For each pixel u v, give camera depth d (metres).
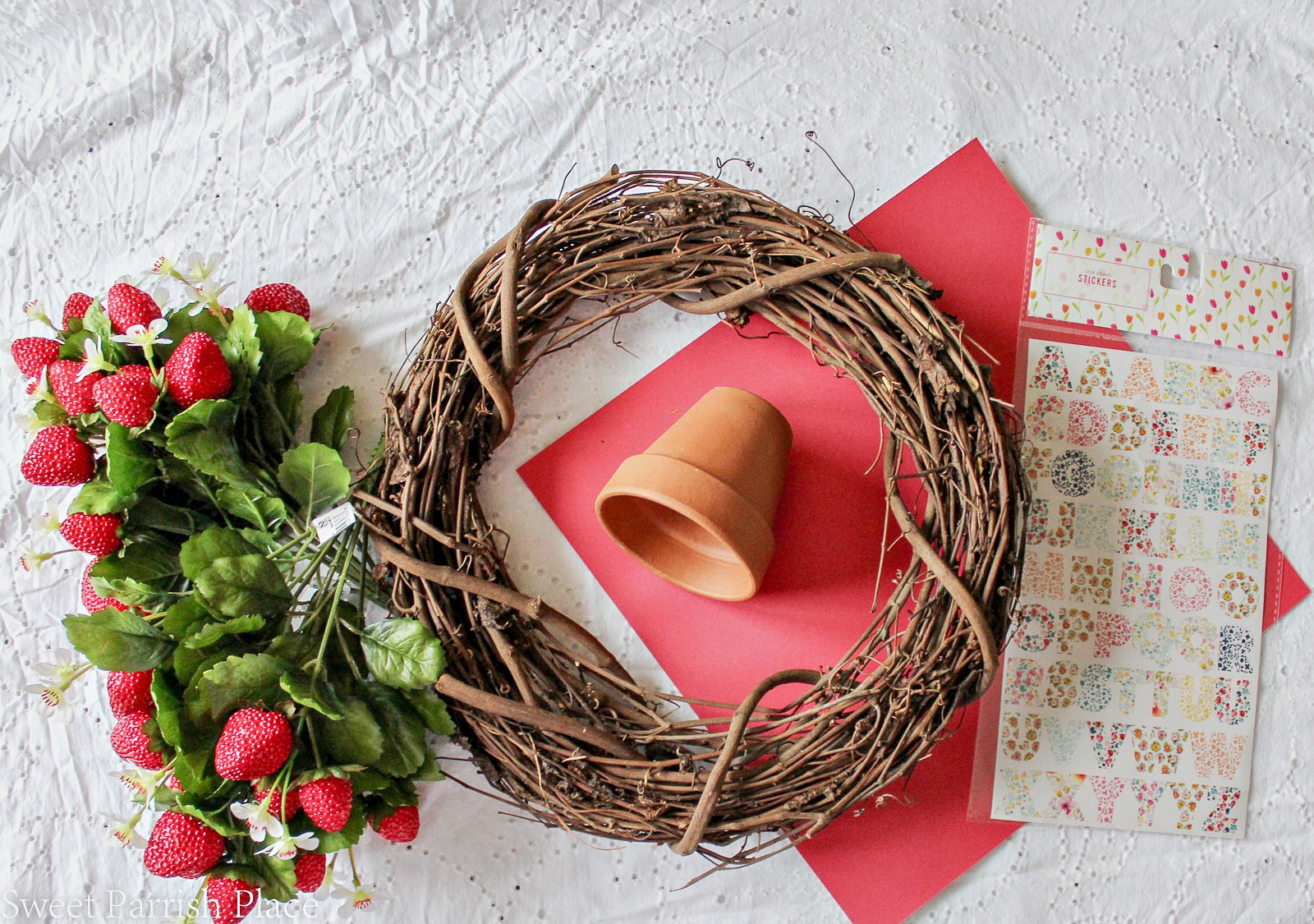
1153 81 1.05
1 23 1.01
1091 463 1.00
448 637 0.84
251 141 1.02
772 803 0.84
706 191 0.88
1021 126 1.03
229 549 0.81
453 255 1.01
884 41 1.03
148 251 1.01
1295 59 1.07
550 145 1.02
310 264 1.01
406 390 0.90
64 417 0.87
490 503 0.97
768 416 0.88
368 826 0.96
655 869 0.96
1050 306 1.00
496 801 0.96
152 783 0.78
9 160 1.02
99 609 0.88
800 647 0.95
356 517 0.86
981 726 0.97
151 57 1.03
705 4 1.03
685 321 0.99
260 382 0.90
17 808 0.96
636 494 0.81
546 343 0.98
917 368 0.83
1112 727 0.98
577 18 1.03
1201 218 1.04
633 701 0.89
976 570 0.81
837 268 0.83
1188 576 1.00
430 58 1.03
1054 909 0.97
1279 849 0.99
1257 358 1.03
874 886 0.96
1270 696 1.01
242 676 0.75
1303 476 1.03
